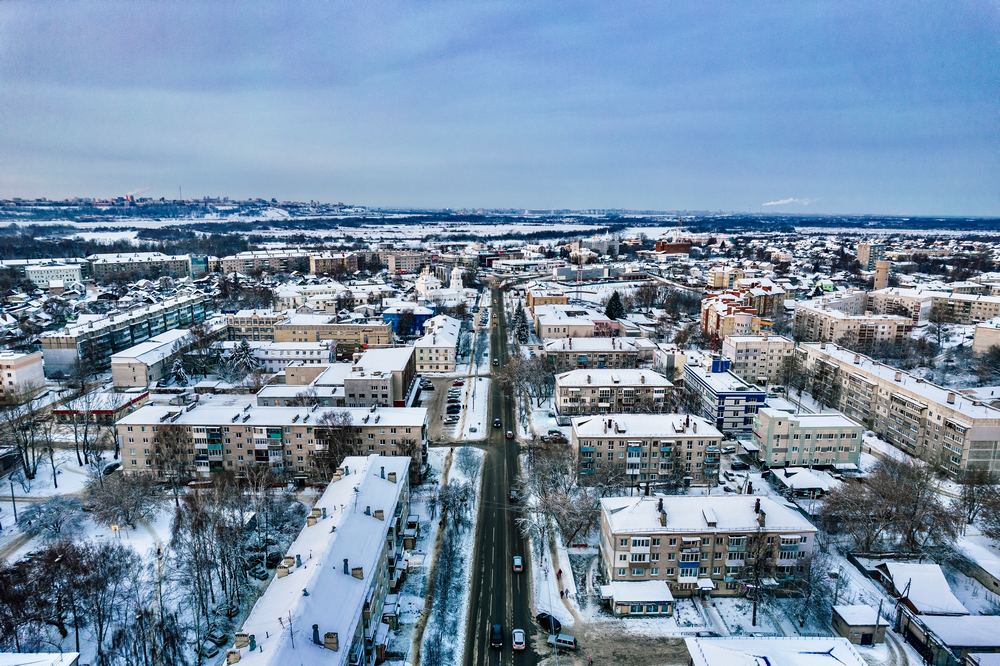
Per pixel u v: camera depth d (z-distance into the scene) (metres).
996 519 146.88
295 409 182.12
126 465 175.88
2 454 178.62
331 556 103.88
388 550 124.94
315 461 170.12
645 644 112.69
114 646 108.62
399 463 149.62
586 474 170.12
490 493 169.38
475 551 141.38
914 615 115.06
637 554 124.69
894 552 140.62
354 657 94.00
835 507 147.50
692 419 178.38
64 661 83.75
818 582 126.56
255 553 137.38
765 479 178.38
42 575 117.00
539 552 140.88
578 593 126.88
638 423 174.12
